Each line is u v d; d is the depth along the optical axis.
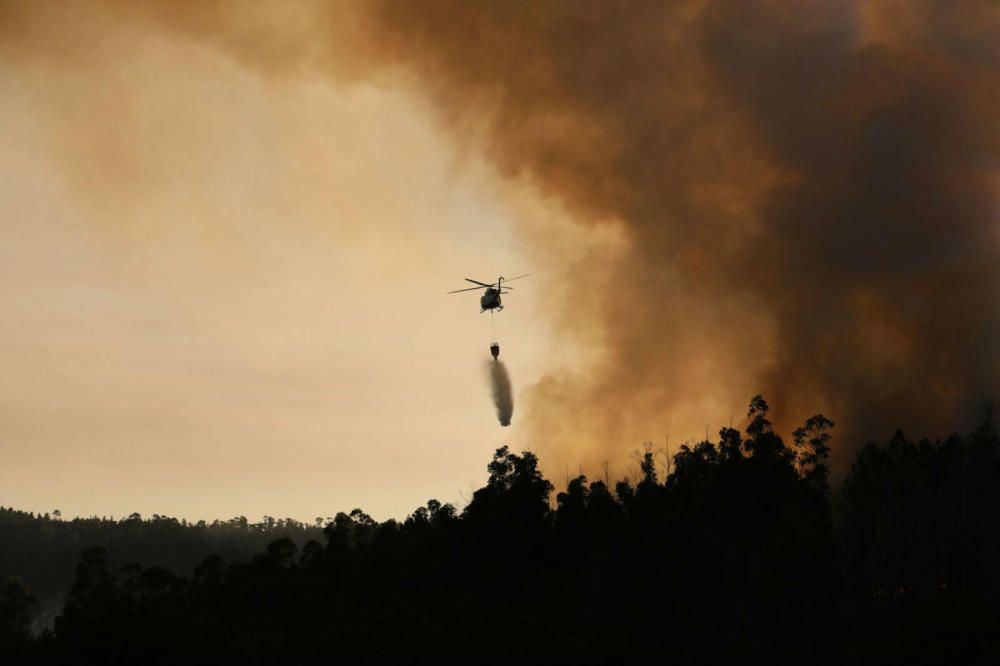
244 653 123.12
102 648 119.62
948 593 116.31
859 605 127.38
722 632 126.62
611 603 133.38
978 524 136.88
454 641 122.31
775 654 122.88
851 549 136.25
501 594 141.62
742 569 131.88
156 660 119.88
